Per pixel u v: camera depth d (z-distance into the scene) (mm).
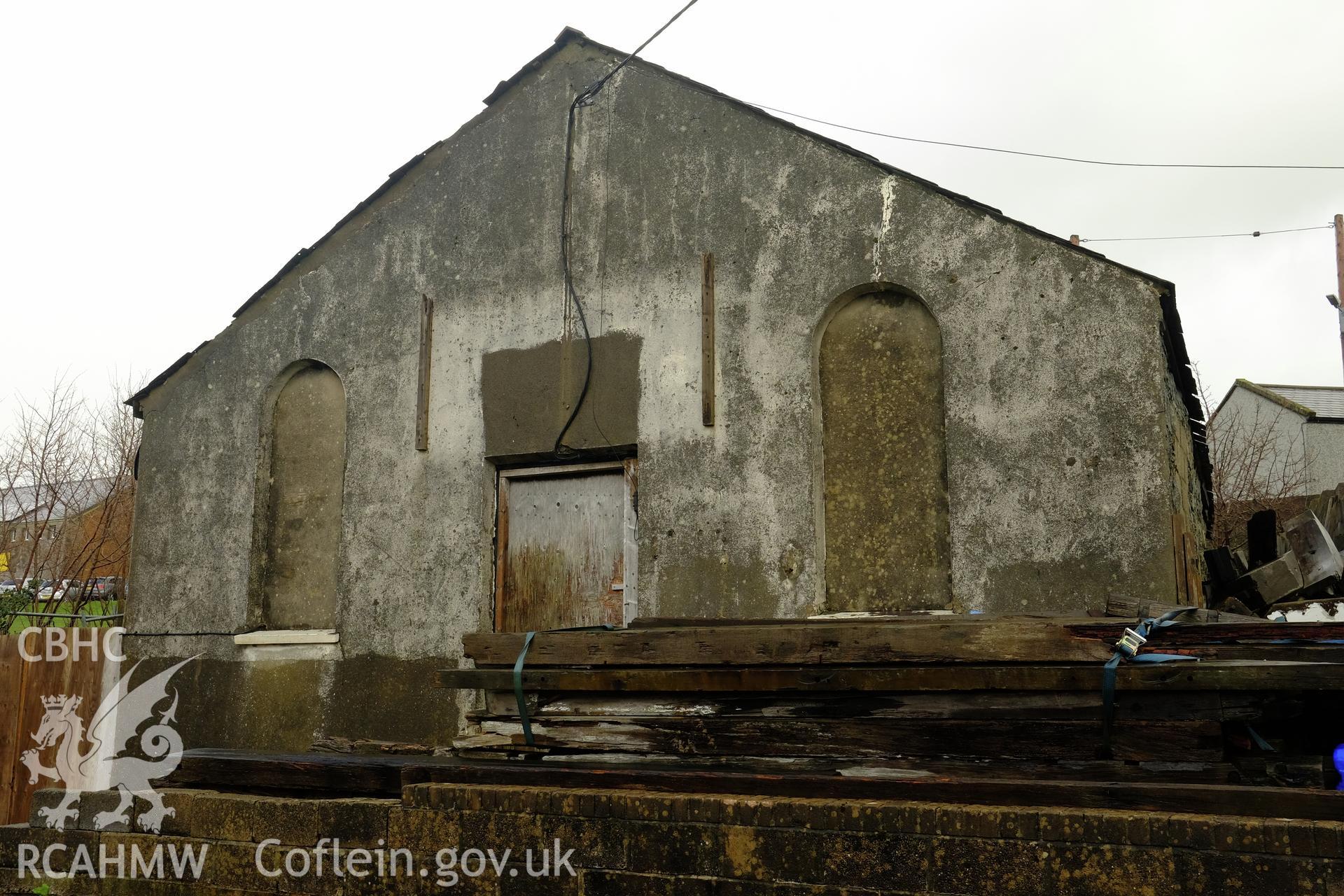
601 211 8383
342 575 8875
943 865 3574
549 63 8828
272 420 9641
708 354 7770
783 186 7734
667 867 3959
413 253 9117
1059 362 6746
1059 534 6590
